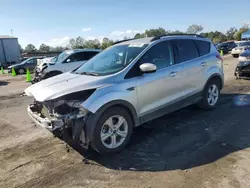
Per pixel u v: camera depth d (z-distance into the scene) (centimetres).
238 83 955
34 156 414
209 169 347
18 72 2522
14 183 338
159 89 469
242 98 720
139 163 376
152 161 380
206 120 544
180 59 525
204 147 415
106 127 401
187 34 575
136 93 430
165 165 366
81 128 373
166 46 506
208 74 585
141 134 483
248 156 376
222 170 342
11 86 1373
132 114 430
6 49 4700
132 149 423
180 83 514
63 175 353
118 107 410
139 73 441
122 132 420
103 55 525
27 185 333
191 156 388
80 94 386
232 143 424
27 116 658
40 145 457
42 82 466
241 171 337
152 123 539
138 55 454
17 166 383
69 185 328
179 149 414
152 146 430
